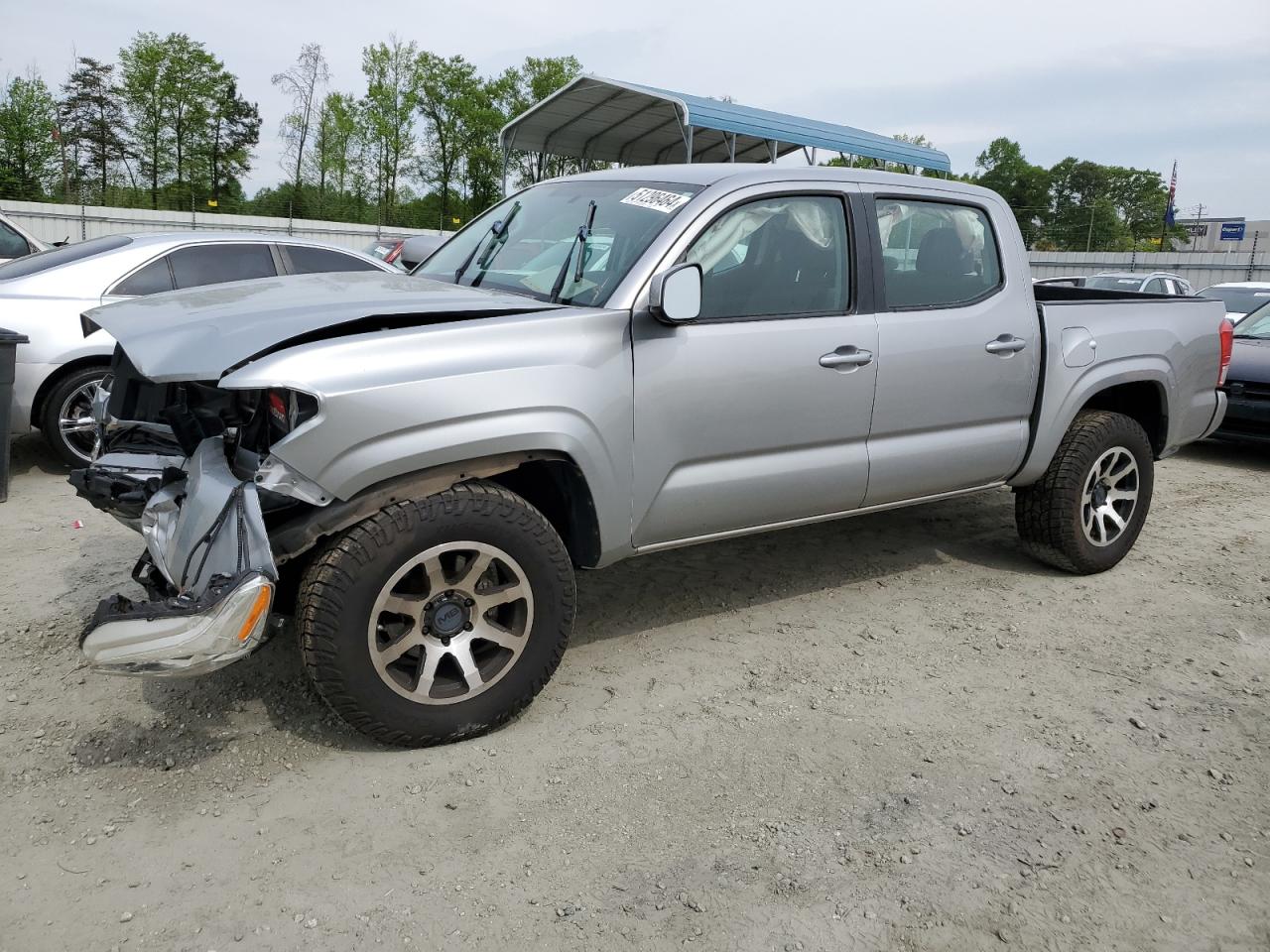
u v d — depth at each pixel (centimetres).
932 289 418
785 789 300
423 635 305
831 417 385
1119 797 302
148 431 378
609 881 256
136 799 284
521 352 309
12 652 372
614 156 2052
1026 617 445
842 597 462
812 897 252
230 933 232
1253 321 893
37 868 253
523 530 312
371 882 253
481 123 6372
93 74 5809
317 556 291
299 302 324
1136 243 10594
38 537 504
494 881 254
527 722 336
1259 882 265
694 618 432
